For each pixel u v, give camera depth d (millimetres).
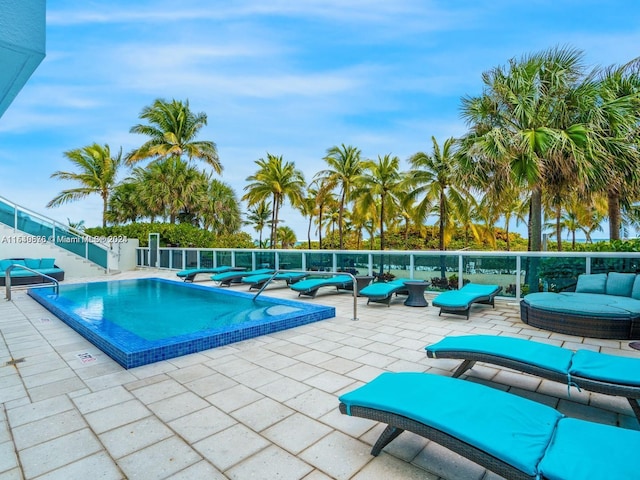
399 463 2059
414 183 19359
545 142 8844
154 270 15984
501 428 1794
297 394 2965
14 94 1975
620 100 9180
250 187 25453
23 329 5289
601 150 8727
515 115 9719
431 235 30578
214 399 2877
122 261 16375
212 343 4188
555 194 10875
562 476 1470
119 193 23312
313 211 32062
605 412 2666
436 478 1928
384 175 22500
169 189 21125
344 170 23984
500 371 3473
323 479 1922
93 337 4445
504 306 6812
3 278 10469
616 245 7688
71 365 3678
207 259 13469
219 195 25766
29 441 2301
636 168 9016
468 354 3061
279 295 8398
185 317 6168
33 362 3781
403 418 1972
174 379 3285
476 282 7500
